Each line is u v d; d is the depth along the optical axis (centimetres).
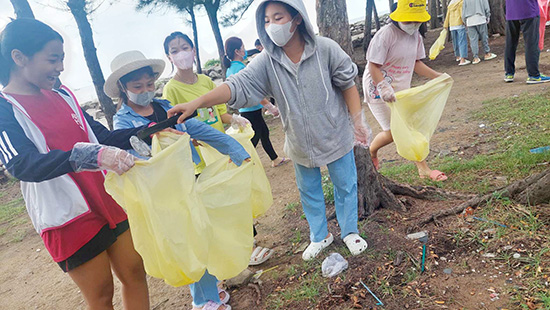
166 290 317
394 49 346
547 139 385
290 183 500
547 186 271
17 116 175
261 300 264
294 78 247
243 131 258
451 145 456
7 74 183
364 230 305
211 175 221
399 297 229
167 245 176
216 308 252
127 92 226
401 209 330
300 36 245
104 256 202
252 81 248
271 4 227
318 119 252
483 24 905
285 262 301
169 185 181
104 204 203
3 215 702
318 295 249
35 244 533
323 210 288
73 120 200
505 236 256
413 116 318
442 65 1027
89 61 709
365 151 324
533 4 580
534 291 207
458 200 323
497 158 376
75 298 352
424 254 260
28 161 165
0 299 392
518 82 651
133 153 222
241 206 212
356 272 259
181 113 216
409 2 317
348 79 253
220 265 206
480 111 547
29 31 171
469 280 229
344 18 309
